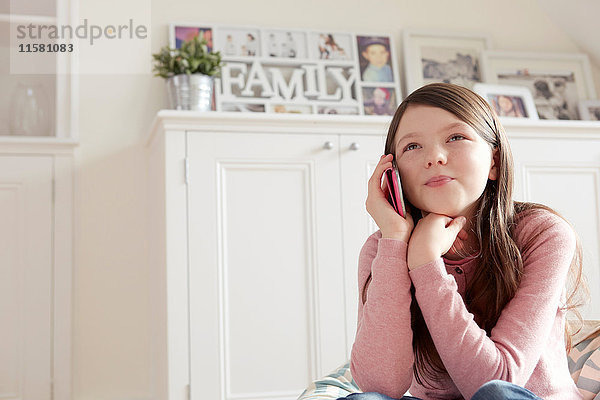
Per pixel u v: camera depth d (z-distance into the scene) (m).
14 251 2.30
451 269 0.96
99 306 2.36
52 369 2.30
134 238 2.41
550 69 2.79
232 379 1.95
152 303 2.34
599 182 2.26
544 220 0.94
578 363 1.17
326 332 2.03
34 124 2.41
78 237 2.37
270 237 2.02
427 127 0.90
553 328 0.95
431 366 0.94
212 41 2.52
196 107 2.18
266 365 1.98
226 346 1.96
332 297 2.04
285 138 2.06
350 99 2.58
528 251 0.92
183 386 1.91
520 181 2.19
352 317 2.05
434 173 0.89
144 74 2.48
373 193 0.94
